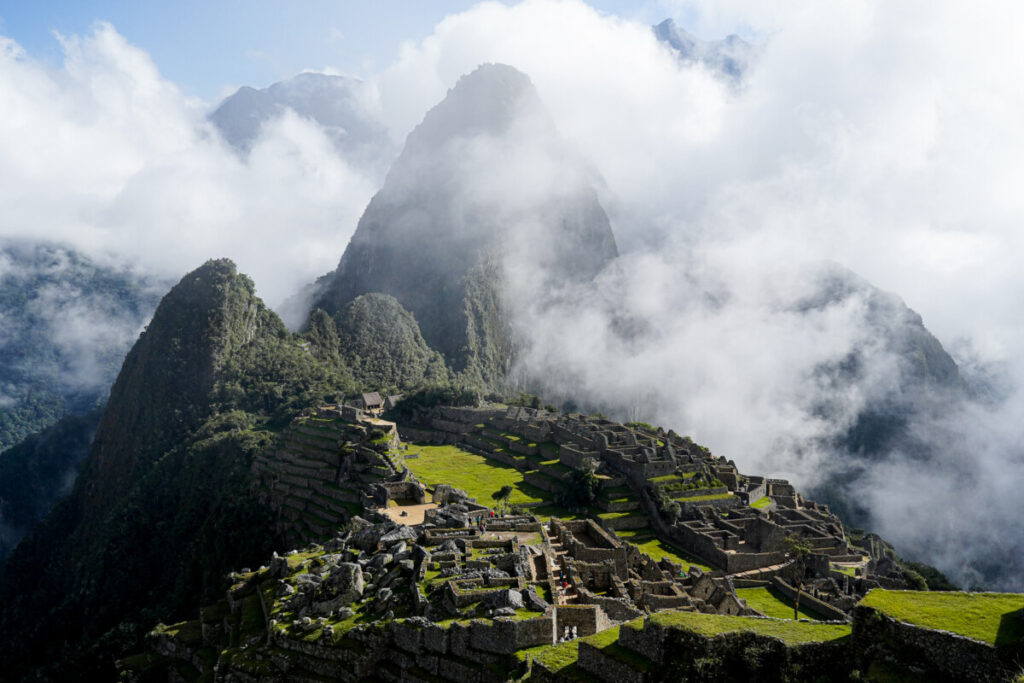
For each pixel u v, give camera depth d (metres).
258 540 124.69
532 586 45.62
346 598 50.34
